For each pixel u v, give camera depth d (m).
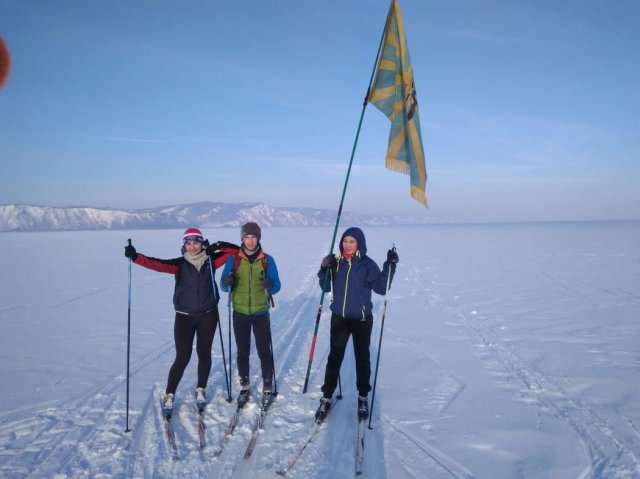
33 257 21.50
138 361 5.27
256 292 3.78
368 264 3.64
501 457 3.08
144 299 9.85
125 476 2.78
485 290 10.57
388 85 4.13
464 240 34.44
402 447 3.21
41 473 2.81
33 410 3.81
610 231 50.91
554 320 7.35
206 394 4.09
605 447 3.22
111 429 3.42
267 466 2.91
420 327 7.01
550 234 44.19
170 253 22.19
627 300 8.95
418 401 4.05
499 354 5.53
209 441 3.23
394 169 4.08
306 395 4.11
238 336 3.79
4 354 5.59
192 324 3.65
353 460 3.01
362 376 3.55
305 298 9.49
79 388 4.34
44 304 9.24
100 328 7.07
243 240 3.80
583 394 4.21
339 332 3.65
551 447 3.22
